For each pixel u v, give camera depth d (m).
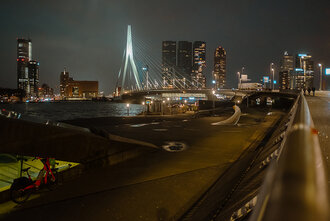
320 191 0.79
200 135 21.33
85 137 10.49
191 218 6.40
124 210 7.09
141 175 10.26
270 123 31.50
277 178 0.97
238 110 39.28
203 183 9.30
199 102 87.88
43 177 8.62
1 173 8.95
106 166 11.52
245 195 5.71
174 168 11.30
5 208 7.24
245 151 14.95
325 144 7.25
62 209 7.15
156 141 18.53
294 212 0.66
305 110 4.30
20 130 8.32
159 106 63.16
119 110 169.75
